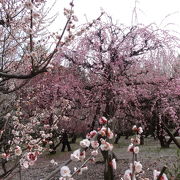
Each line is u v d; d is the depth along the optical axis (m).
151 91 9.05
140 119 9.04
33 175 12.07
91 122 9.96
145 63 8.94
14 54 6.41
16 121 7.63
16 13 5.23
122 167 12.39
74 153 2.44
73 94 9.27
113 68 8.73
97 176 11.21
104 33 9.11
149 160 13.78
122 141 28.22
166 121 9.70
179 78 8.94
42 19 6.09
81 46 9.09
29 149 5.33
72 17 4.08
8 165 7.93
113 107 8.80
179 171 5.02
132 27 9.12
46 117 9.24
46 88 9.47
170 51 8.91
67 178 2.44
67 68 9.27
